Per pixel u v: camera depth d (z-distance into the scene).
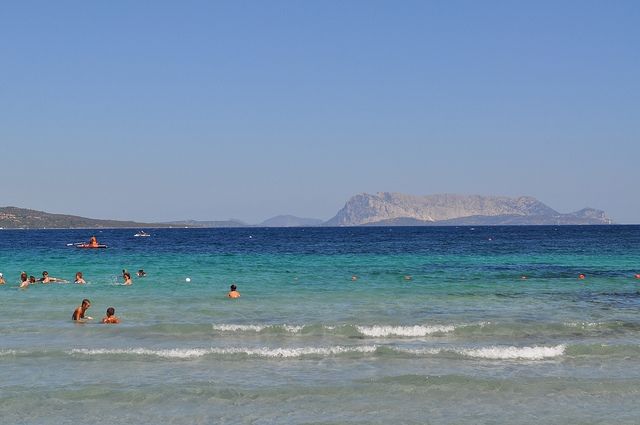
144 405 14.13
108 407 14.00
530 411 13.95
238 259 55.50
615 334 21.00
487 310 25.72
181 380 15.76
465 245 88.06
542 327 21.81
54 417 13.45
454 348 18.66
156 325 21.80
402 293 30.81
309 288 32.72
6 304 26.92
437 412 13.84
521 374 16.41
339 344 19.39
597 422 13.38
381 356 17.98
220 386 15.29
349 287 33.19
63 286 33.44
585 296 30.08
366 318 23.70
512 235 151.38
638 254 63.50
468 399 14.61
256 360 17.56
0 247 82.31
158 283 34.88
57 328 21.72
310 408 13.99
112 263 50.09
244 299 28.59
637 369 16.92
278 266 47.19
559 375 16.33
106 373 16.30
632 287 33.81
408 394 14.88
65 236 149.12
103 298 28.80
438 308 26.19
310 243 99.19
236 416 13.54
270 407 14.04
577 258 57.00
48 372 16.34
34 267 46.12
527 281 36.50
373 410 13.92
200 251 71.44
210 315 24.33
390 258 57.47
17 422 13.16
